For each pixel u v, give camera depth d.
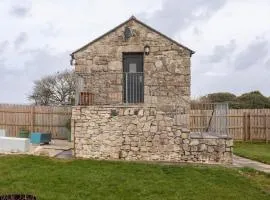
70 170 14.48
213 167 15.65
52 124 26.30
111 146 16.88
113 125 16.89
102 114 16.94
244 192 12.72
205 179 13.91
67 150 19.08
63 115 26.17
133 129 16.80
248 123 28.98
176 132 16.73
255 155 20.08
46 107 26.45
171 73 19.53
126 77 19.53
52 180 13.19
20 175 13.68
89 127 17.02
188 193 12.37
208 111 25.98
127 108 16.84
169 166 15.52
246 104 37.44
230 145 16.72
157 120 16.77
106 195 11.99
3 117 26.94
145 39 19.67
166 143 16.72
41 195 11.60
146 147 16.73
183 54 19.55
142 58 19.84
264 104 37.53
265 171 15.32
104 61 19.77
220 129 17.73
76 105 17.48
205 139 16.72
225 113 17.56
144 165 15.61
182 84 19.48
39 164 15.38
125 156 16.80
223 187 13.12
